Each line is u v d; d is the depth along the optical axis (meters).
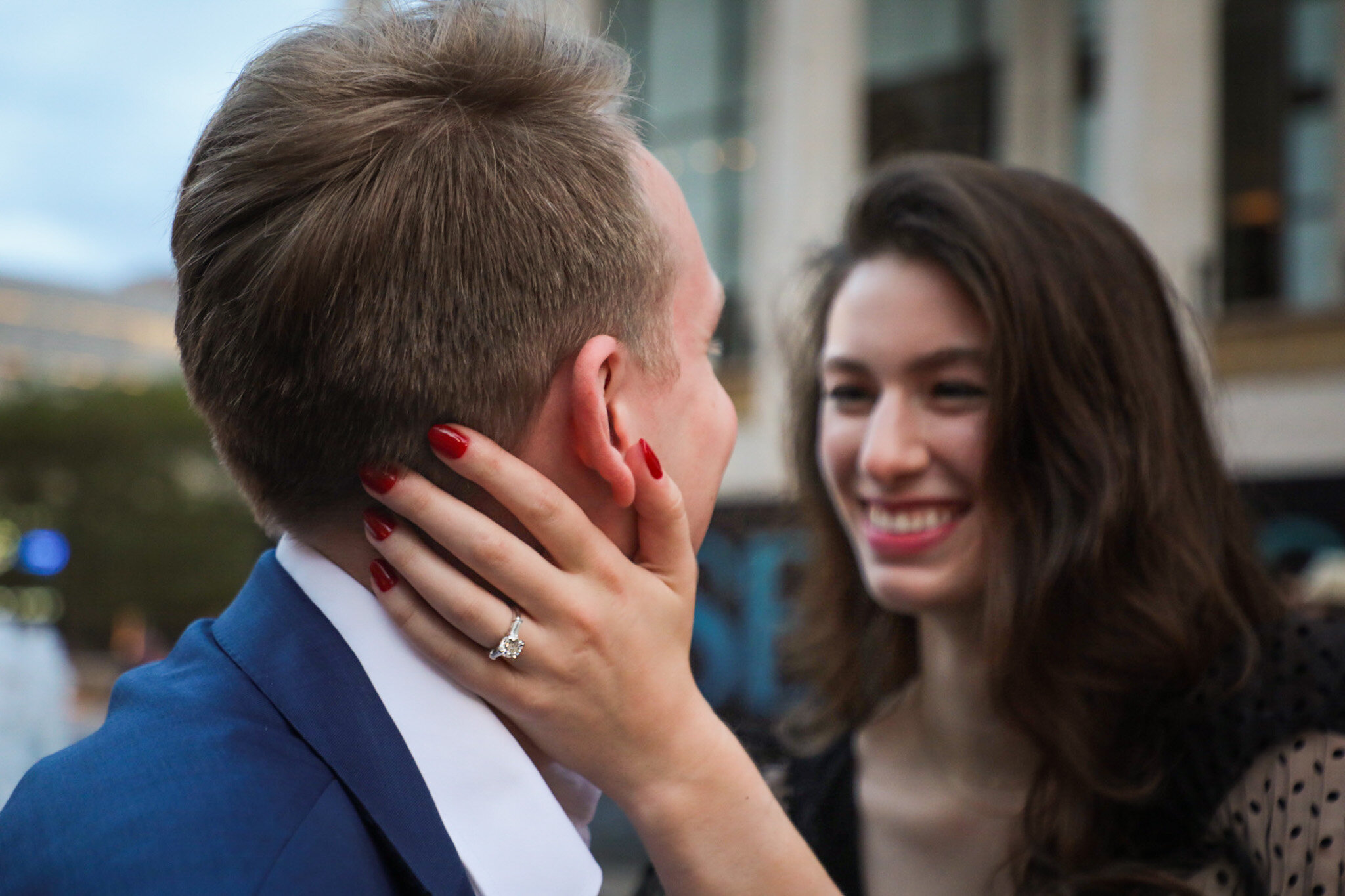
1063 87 10.71
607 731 0.91
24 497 27.52
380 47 0.87
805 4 10.84
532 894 0.84
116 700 0.88
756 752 1.76
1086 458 1.42
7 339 51.69
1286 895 1.22
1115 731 1.40
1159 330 1.56
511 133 0.84
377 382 0.82
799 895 0.96
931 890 1.51
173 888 0.68
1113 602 1.41
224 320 0.84
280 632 0.86
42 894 0.69
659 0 13.07
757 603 5.93
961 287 1.48
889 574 1.50
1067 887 1.33
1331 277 8.42
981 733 1.53
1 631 3.85
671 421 0.96
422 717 0.86
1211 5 8.62
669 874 0.95
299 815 0.75
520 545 0.87
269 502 0.91
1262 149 8.85
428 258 0.81
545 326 0.85
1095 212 1.57
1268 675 1.33
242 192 0.83
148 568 26.75
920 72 11.62
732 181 12.14
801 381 1.86
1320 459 7.29
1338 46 8.56
